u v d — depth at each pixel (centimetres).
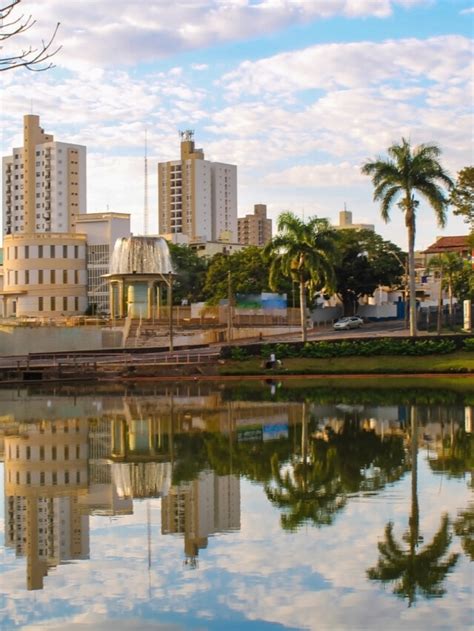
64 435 3938
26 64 1220
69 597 1605
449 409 4638
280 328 10275
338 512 2214
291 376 7319
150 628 1440
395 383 6531
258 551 1869
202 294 12481
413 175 7175
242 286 11294
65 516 2264
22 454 3375
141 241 10231
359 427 3959
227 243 18338
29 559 1861
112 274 10212
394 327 10875
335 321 11925
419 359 7338
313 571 1719
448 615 1464
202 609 1520
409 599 1545
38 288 12588
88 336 9119
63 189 18488
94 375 7525
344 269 11769
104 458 3247
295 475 2775
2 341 8819
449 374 7019
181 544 1947
